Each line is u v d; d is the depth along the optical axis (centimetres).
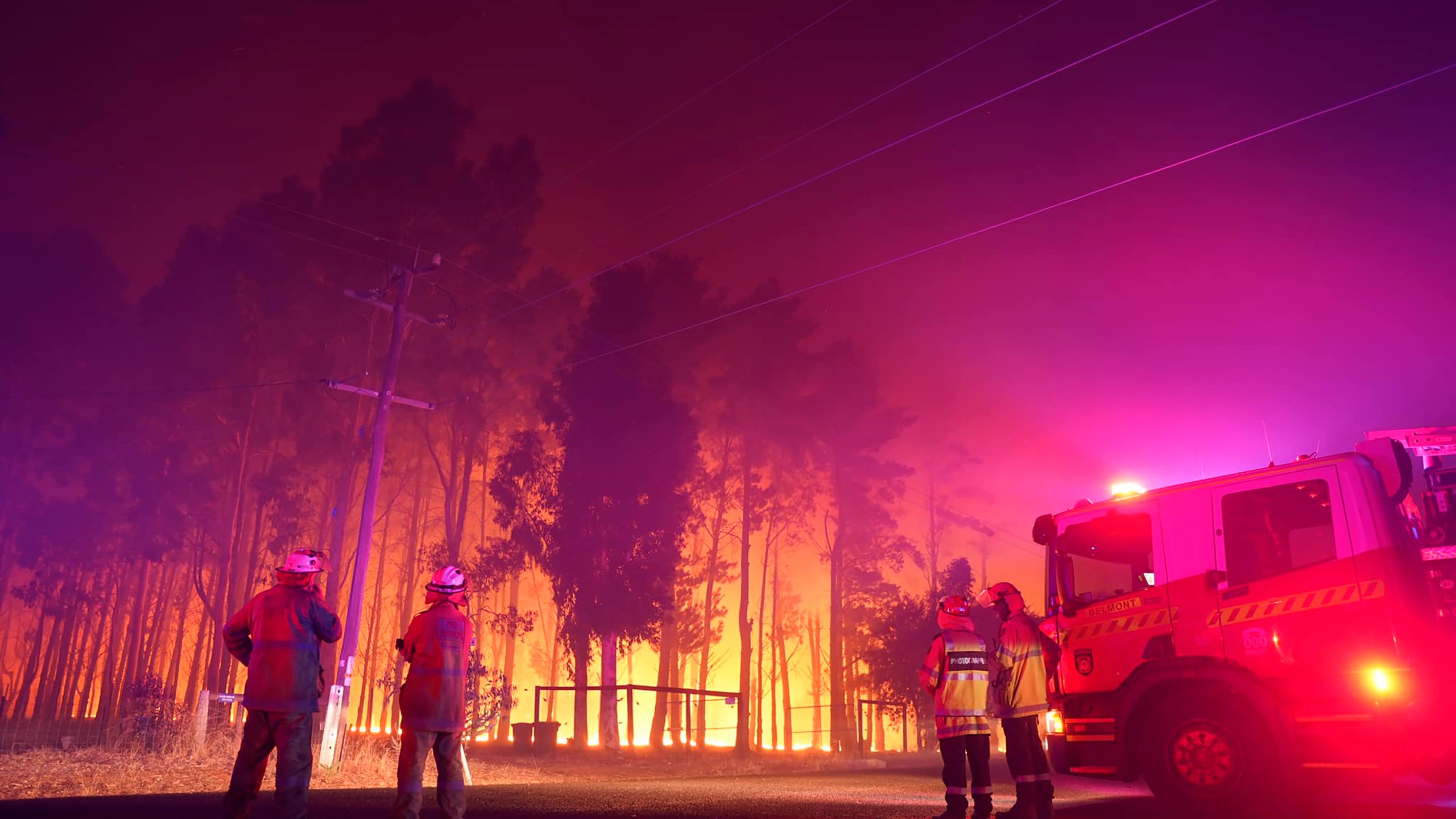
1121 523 902
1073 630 899
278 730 570
